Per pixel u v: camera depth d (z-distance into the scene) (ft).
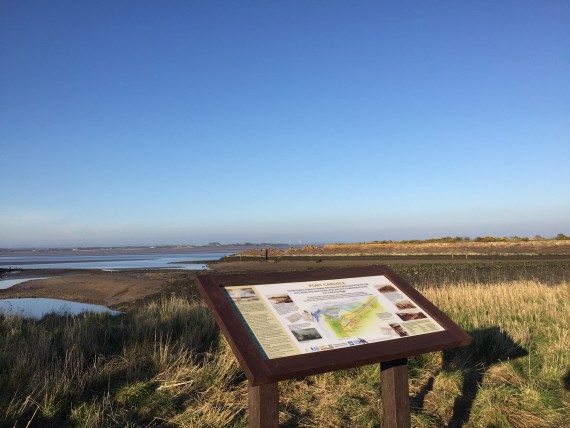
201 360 21.50
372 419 16.49
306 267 121.19
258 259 173.27
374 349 12.23
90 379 17.97
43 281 96.37
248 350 11.02
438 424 16.71
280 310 12.69
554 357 21.93
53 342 22.84
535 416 16.90
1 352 19.62
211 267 142.10
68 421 15.34
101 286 82.58
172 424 15.60
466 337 13.60
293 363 11.07
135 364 19.61
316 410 17.49
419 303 14.57
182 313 27.94
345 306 13.60
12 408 14.97
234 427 15.44
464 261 120.26
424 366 22.04
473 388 19.53
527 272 81.76
